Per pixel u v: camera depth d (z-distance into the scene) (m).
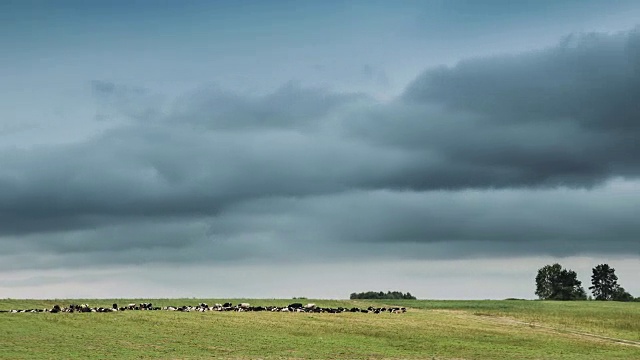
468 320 96.44
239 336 71.06
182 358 57.25
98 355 56.72
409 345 69.62
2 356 54.28
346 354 62.56
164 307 94.94
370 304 122.62
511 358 63.62
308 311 98.62
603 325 93.38
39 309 86.56
